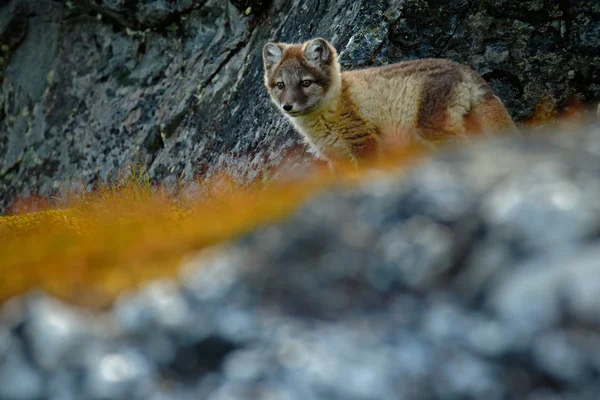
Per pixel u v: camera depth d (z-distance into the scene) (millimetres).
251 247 7758
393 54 18312
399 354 5848
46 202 24969
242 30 22797
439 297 6391
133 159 23562
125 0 24750
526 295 5848
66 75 26500
